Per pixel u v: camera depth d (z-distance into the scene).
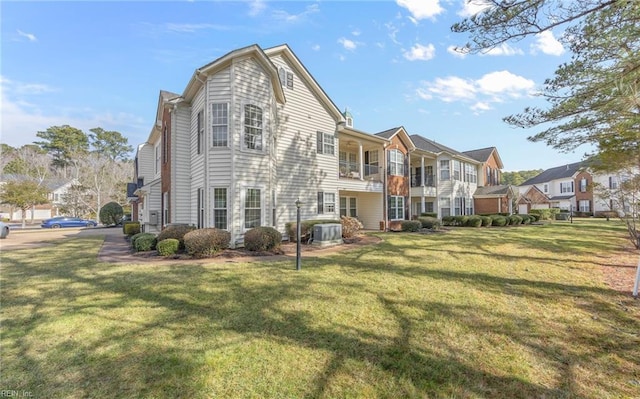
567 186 40.09
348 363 2.88
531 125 7.68
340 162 17.55
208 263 7.62
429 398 2.37
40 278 6.16
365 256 8.63
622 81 5.23
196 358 2.96
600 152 9.51
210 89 9.99
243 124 10.16
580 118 7.45
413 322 3.85
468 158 25.34
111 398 2.38
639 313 4.17
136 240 9.77
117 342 3.31
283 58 12.83
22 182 28.52
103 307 4.42
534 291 5.19
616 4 4.59
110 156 48.75
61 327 3.72
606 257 8.43
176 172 11.66
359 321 3.88
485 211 26.45
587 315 4.09
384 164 18.41
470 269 6.88
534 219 24.42
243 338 3.40
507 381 2.59
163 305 4.50
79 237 15.79
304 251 9.66
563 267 7.12
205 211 9.89
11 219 38.03
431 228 17.94
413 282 5.74
